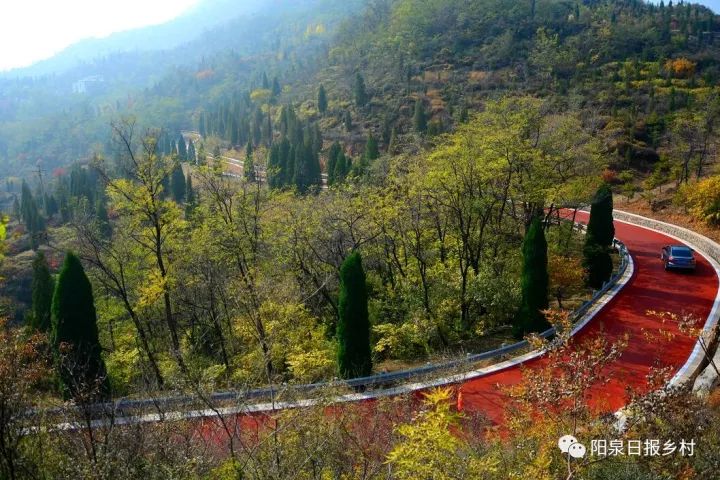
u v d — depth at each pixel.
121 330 25.48
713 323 20.69
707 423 8.72
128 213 21.70
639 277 27.06
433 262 26.30
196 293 25.42
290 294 21.47
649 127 58.03
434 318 22.19
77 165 95.75
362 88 92.00
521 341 19.84
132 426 9.47
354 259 18.02
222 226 23.50
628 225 39.41
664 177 47.56
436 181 23.72
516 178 25.72
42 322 21.72
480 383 17.27
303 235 24.75
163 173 20.67
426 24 110.31
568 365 8.79
